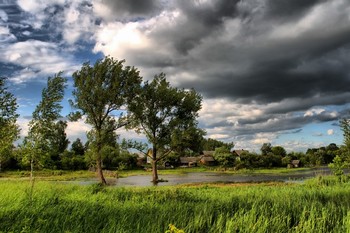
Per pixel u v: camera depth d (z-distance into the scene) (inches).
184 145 2258.9
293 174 3208.7
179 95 2229.3
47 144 830.5
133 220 403.2
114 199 639.8
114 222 367.9
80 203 526.0
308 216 449.4
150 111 2198.6
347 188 868.0
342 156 1347.2
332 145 6230.3
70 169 3659.0
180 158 5349.4
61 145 4141.2
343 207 498.9
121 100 1977.1
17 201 504.4
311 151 6407.5
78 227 362.6
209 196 759.1
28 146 810.2
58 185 878.4
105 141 1963.6
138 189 910.4
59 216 419.5
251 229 369.4
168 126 2210.9
